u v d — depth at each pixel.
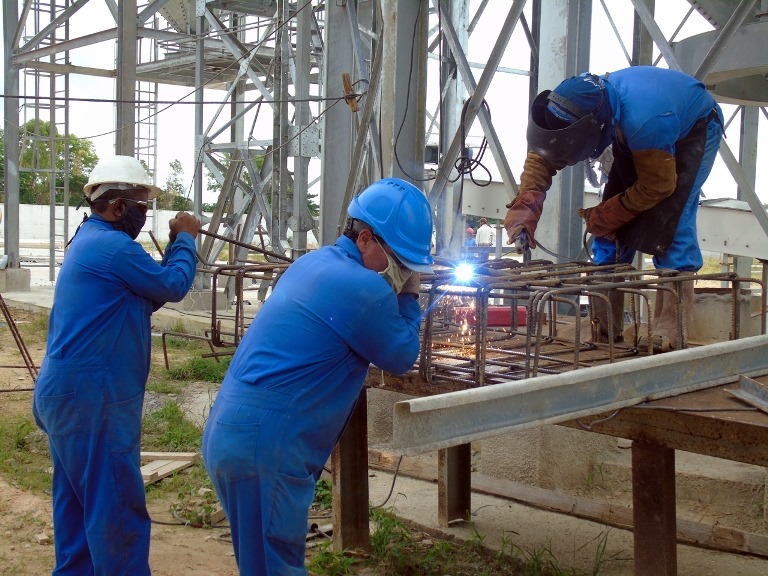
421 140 7.07
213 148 14.79
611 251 4.81
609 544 5.20
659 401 3.18
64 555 3.97
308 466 3.01
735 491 5.60
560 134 4.15
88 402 3.71
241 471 2.91
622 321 4.51
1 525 5.31
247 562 3.00
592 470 6.27
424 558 4.91
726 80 8.77
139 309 3.86
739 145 11.39
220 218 14.88
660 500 3.32
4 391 8.77
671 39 10.17
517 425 2.72
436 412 2.48
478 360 3.61
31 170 19.34
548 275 4.17
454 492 5.48
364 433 4.95
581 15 6.64
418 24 6.98
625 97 4.19
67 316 3.73
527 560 4.84
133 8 12.48
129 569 3.82
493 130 7.04
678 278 3.88
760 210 6.24
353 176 7.61
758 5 7.57
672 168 4.15
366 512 5.00
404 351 2.98
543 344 4.63
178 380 10.38
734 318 4.14
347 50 9.38
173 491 6.30
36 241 40.38
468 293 3.68
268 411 2.90
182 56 17.45
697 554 5.02
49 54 17.44
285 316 2.97
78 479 3.80
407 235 3.05
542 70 6.75
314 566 4.77
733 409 3.04
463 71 7.44
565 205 6.85
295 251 12.37
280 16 12.96
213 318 4.45
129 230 4.03
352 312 2.91
